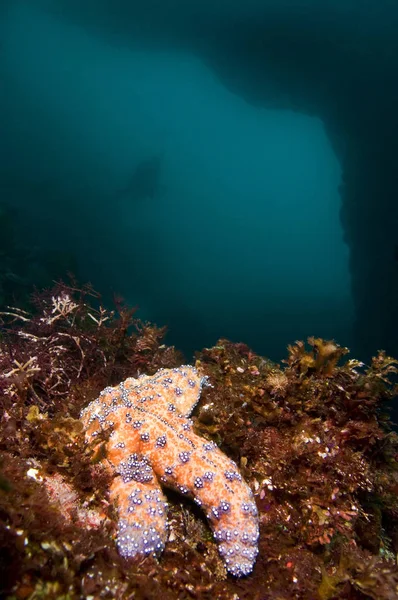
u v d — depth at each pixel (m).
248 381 4.06
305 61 32.38
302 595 2.44
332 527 2.83
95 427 2.73
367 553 2.75
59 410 3.54
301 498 2.98
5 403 3.15
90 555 2.09
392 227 27.19
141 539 2.15
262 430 3.42
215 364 4.39
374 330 28.14
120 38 53.91
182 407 2.99
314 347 3.97
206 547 2.49
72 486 2.53
